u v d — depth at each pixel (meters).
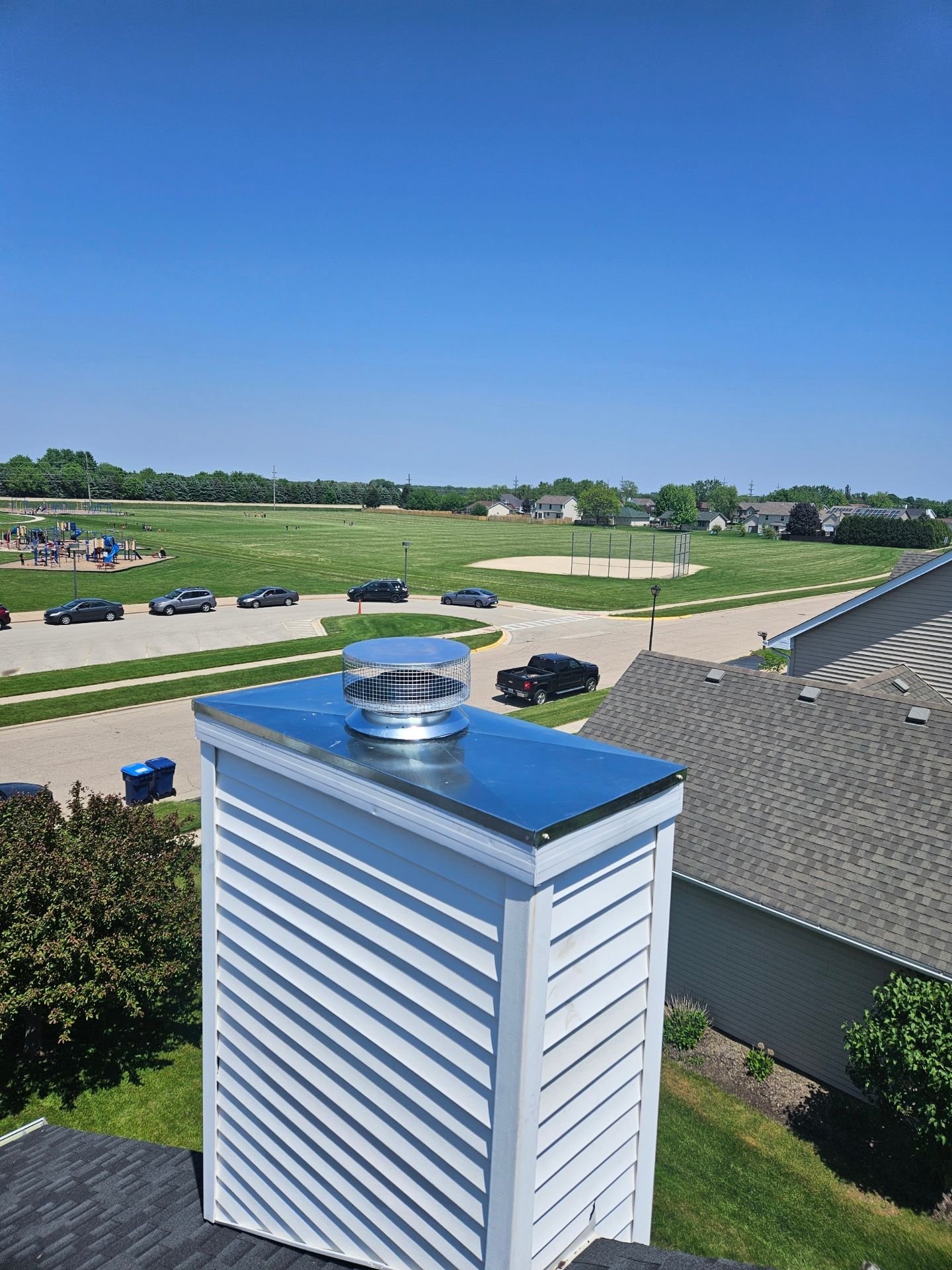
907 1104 8.63
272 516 139.12
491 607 49.03
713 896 11.70
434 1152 3.29
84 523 102.00
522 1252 3.11
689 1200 8.73
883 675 18.06
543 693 29.12
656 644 38.50
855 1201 8.82
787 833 11.49
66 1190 5.73
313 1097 3.87
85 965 9.68
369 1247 3.69
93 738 23.25
